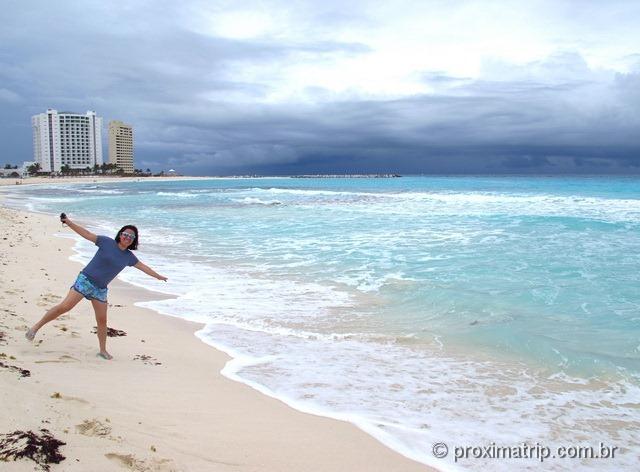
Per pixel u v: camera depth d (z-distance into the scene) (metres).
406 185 74.44
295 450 4.04
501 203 32.66
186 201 45.00
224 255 15.07
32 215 28.02
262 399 5.15
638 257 13.05
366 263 13.15
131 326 7.71
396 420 4.75
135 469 3.27
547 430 4.61
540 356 6.45
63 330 6.80
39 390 4.28
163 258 14.67
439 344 7.02
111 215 30.31
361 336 7.42
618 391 5.46
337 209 31.33
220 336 7.45
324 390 5.46
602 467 4.00
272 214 29.11
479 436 4.47
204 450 3.84
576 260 12.80
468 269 11.96
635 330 7.39
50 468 3.02
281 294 10.09
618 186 51.41
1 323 6.50
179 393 5.06
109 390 4.80
